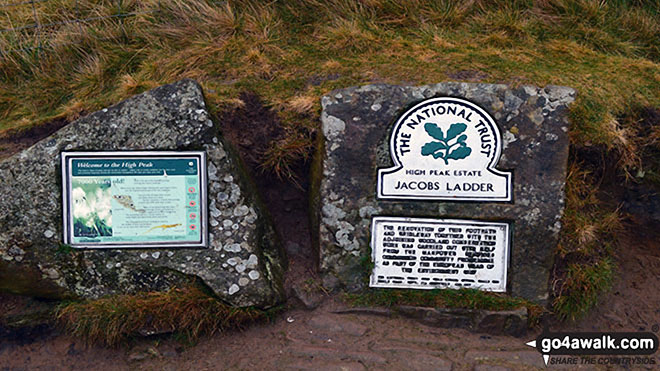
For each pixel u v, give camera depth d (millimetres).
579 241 1968
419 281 1975
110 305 1877
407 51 2361
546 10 2662
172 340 1910
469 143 1950
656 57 2572
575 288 1975
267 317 1955
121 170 1907
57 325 1928
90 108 2201
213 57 2381
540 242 1942
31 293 1909
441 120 1955
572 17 2607
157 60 2432
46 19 2768
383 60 2299
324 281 2002
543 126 1948
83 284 1911
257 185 2164
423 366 1766
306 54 2381
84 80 2455
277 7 2615
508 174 1946
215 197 1930
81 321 1876
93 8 2760
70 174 1896
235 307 1917
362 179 1966
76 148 1901
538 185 1938
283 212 2205
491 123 1942
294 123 2119
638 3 2766
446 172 1952
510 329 1926
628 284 2154
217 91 2186
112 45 2576
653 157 2117
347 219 1973
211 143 1927
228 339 1918
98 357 1881
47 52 2609
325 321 1941
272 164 2129
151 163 1911
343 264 1989
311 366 1770
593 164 2057
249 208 1957
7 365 1859
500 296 1958
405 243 1970
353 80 2184
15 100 2457
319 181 2004
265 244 2041
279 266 2057
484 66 2230
